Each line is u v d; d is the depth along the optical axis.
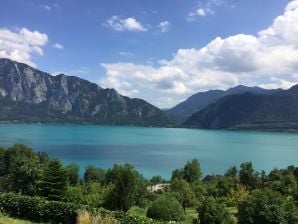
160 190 105.56
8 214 35.41
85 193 82.19
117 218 31.06
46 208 34.41
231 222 47.47
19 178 70.31
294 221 44.81
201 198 83.50
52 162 58.88
